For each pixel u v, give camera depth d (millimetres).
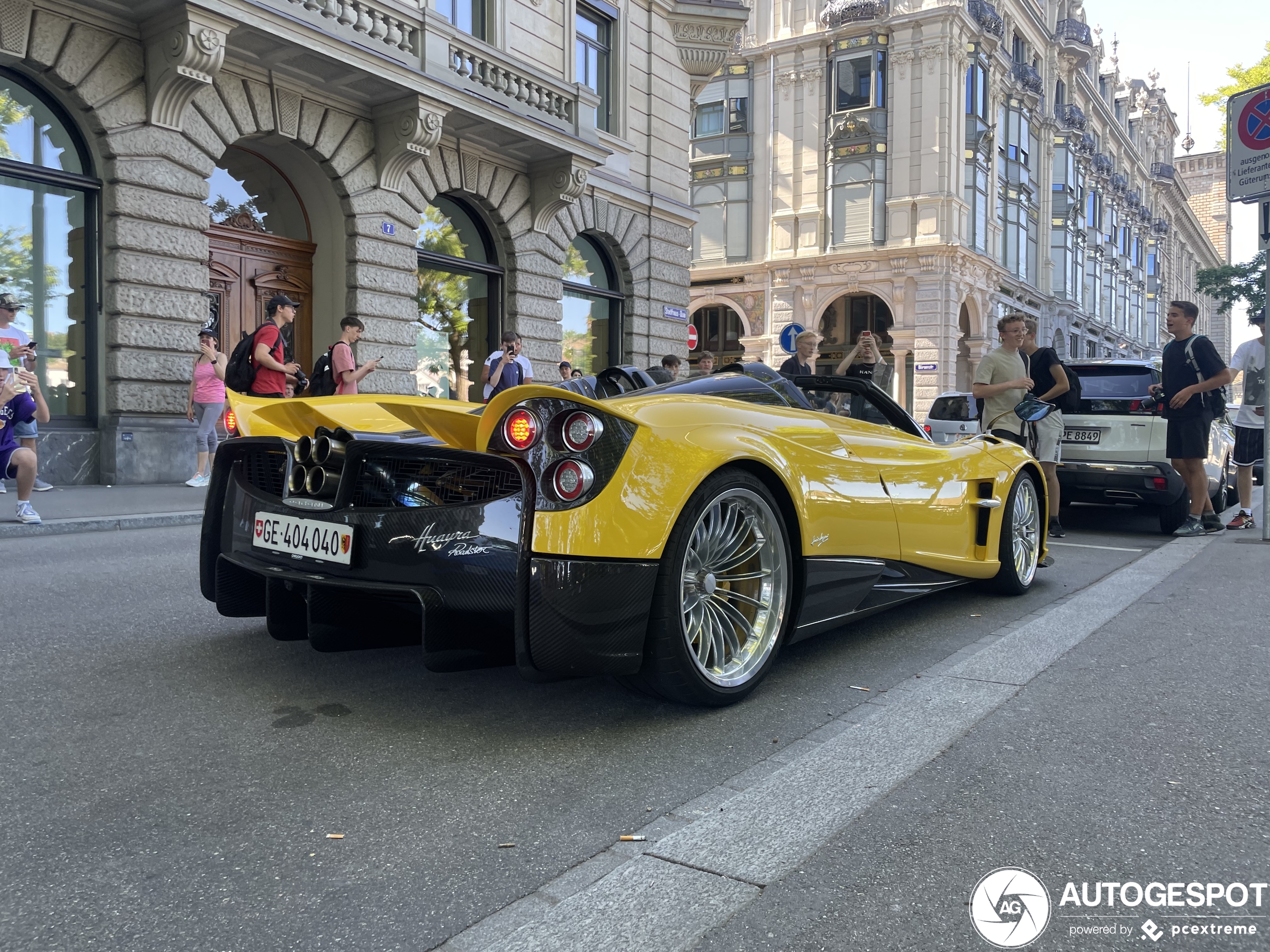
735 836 1766
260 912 1500
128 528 6355
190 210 9336
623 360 16016
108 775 2062
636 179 15883
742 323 30781
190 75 8766
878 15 27359
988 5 28984
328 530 2477
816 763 2139
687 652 2398
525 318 13617
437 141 11195
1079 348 41125
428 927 1460
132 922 1468
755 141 30109
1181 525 6758
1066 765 2119
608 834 1790
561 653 2201
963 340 30359
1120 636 3395
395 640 2672
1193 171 83188
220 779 2047
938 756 2176
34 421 6180
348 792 1984
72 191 8820
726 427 2607
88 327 8922
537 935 1434
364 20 10312
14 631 3365
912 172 27328
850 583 3053
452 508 2307
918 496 3461
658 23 16125
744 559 2662
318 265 11398
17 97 8406
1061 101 38625
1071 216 38438
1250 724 2400
